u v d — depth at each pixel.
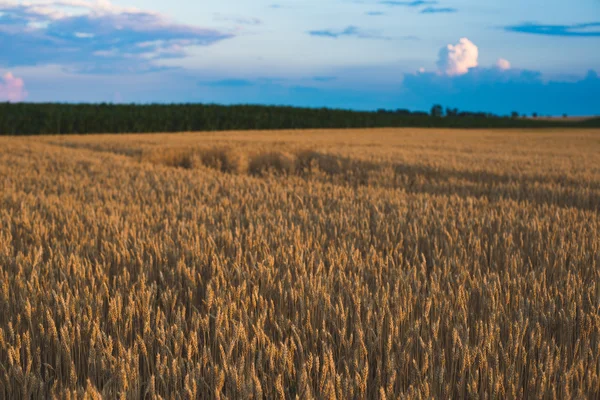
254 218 5.67
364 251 4.43
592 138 33.09
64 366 2.36
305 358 2.42
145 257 4.02
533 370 2.21
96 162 12.99
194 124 51.75
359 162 13.95
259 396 1.89
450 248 4.35
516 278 3.56
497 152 19.36
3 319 2.83
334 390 1.96
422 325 2.67
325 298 2.73
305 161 15.01
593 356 2.43
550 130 53.03
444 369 2.27
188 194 7.92
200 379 2.12
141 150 17.56
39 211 6.16
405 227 5.23
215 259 3.67
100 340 2.32
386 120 66.06
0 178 9.53
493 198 8.66
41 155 15.02
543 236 5.02
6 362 2.35
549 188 9.22
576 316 2.90
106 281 3.23
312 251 4.09
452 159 14.86
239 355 2.44
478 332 2.47
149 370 2.33
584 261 3.99
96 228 4.89
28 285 2.91
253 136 30.97
